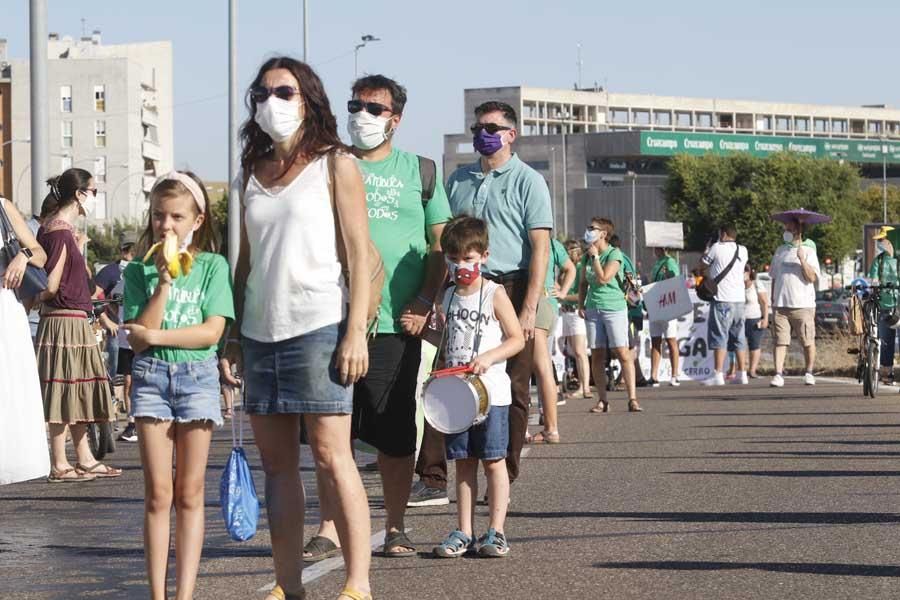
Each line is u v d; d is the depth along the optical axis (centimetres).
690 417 1862
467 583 789
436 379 866
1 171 13362
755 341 2850
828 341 3241
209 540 961
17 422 1012
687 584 771
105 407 1332
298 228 695
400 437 876
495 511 884
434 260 902
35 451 1021
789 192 12594
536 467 1334
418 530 985
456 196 1102
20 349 1020
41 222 1334
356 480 707
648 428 1714
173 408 693
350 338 696
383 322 873
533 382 2628
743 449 1449
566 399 2316
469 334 890
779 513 1016
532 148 19262
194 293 696
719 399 2206
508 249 1075
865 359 2155
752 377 2856
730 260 2545
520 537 942
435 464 1116
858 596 732
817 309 6297
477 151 1084
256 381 704
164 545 696
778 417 1825
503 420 884
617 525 980
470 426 863
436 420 862
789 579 779
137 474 1395
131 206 13475
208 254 705
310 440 707
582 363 2362
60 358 1319
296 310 694
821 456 1373
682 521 990
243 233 715
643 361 2955
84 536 1000
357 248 700
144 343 686
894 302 2166
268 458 721
